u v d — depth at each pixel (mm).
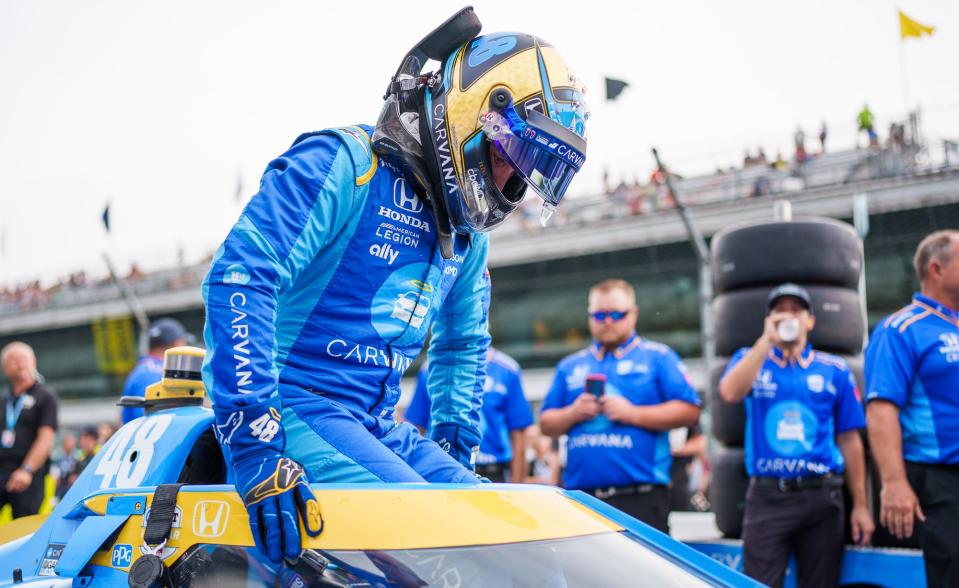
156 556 1722
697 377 17906
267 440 1703
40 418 6551
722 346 4855
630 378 4973
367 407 2047
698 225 17141
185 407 2344
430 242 2078
